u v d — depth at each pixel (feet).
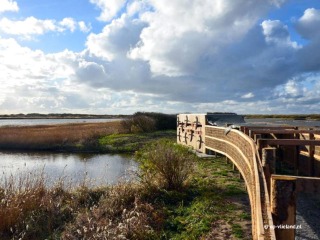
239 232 21.57
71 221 27.48
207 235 21.61
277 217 10.81
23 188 34.30
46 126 168.45
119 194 31.09
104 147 89.56
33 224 27.04
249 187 23.20
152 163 35.22
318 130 32.76
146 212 27.17
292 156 36.19
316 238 18.21
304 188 11.08
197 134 57.98
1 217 26.63
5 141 98.94
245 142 28.14
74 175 51.57
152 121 120.88
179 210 27.73
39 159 73.97
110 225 23.62
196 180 35.96
